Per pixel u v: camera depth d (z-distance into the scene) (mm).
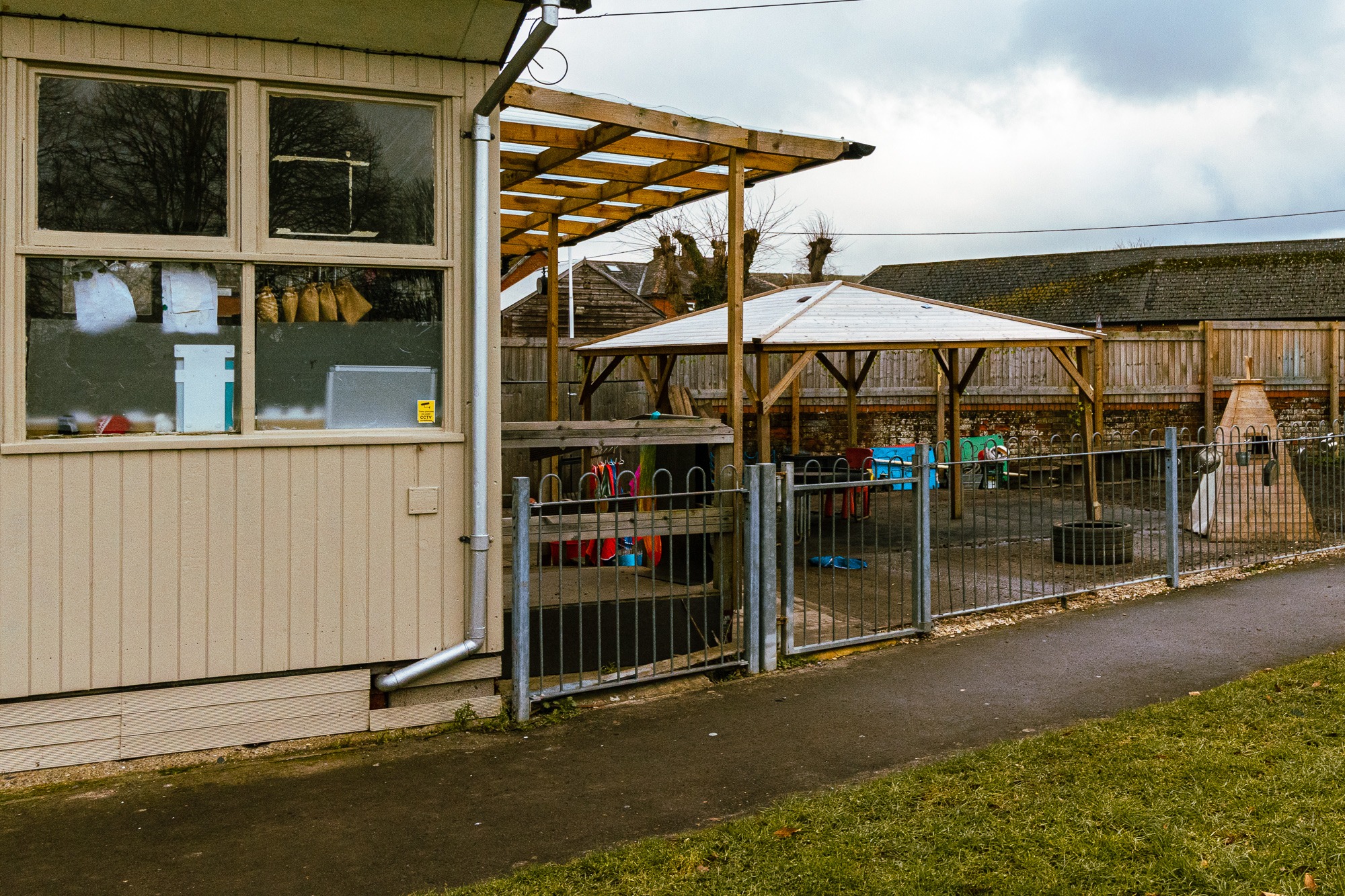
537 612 6281
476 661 5672
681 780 4812
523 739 5430
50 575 4848
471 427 5492
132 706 5051
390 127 5379
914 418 17844
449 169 5453
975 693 6078
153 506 4996
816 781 4777
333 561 5328
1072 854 3846
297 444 5223
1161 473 17500
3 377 4738
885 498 15727
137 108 4934
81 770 4961
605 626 6480
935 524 13133
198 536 5078
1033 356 18328
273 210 5191
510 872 3916
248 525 5160
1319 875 3623
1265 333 19484
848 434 17156
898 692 6113
